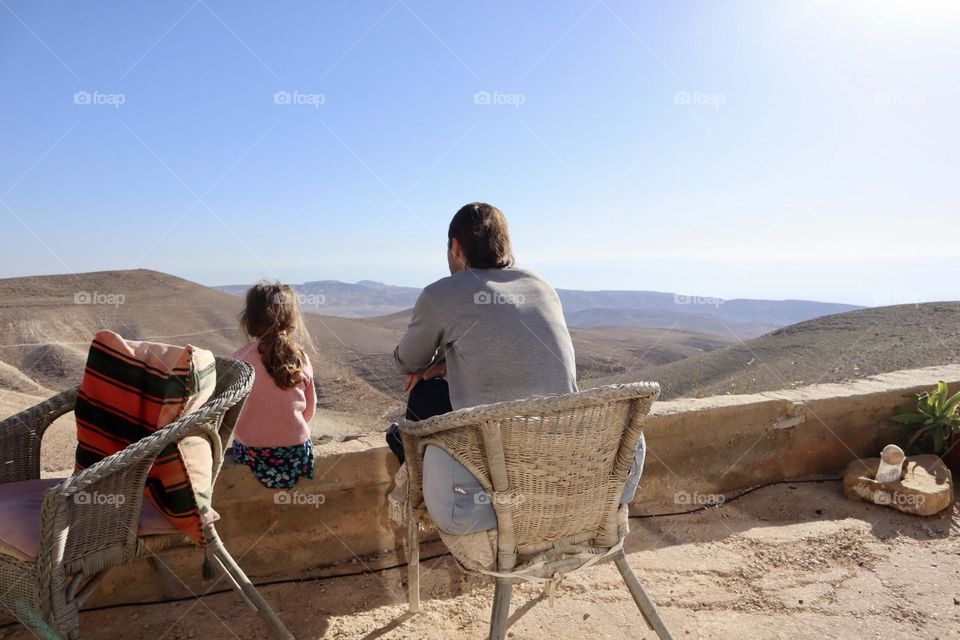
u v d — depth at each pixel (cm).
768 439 406
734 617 268
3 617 251
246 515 292
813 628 260
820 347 1703
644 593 216
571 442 190
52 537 172
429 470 202
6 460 240
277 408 281
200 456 212
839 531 345
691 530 350
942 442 416
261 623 260
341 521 312
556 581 212
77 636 185
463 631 259
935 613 271
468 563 200
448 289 235
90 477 172
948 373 486
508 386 224
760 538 340
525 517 196
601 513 207
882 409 433
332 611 272
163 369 207
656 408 389
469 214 252
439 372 267
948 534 343
